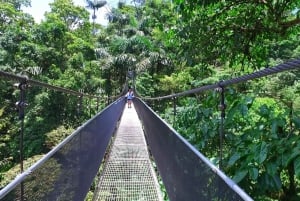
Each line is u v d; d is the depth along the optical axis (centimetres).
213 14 319
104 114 350
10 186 92
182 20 316
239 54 359
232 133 193
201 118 240
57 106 1174
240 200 95
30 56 1778
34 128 1152
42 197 123
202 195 138
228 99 198
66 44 2108
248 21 322
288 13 353
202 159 139
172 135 216
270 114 160
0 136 833
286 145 138
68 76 1730
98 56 2236
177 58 374
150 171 389
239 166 159
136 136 609
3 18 2262
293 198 153
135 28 2403
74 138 184
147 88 1827
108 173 390
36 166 116
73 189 180
